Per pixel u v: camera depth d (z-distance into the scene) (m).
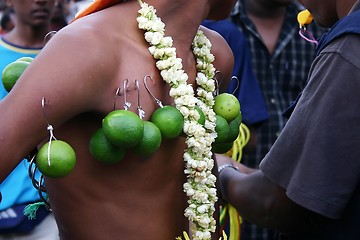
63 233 1.82
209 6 1.88
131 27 1.76
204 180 1.82
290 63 3.82
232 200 2.28
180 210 1.88
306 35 3.85
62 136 1.71
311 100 1.93
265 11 3.80
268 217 2.14
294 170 1.95
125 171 1.75
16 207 2.98
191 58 1.94
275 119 3.70
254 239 3.55
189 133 1.77
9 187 2.98
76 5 4.91
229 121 1.98
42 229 3.06
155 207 1.81
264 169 2.02
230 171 2.36
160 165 1.80
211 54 1.96
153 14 1.76
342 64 1.89
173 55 1.76
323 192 1.88
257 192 2.15
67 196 1.75
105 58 1.63
